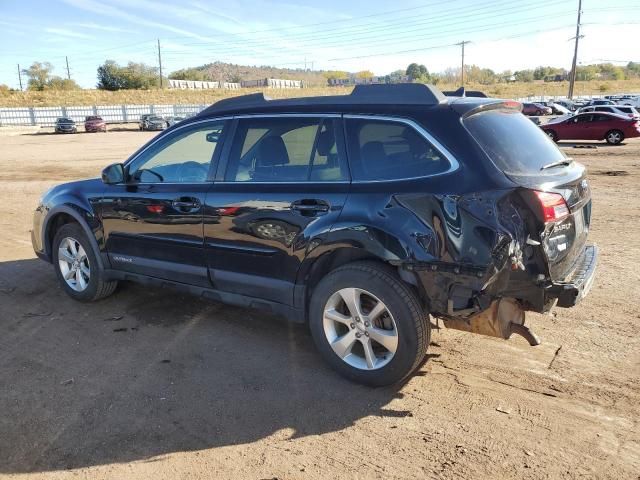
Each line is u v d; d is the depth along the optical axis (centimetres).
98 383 361
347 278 342
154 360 394
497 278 304
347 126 356
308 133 371
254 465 279
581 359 381
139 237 448
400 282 330
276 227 368
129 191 453
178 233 421
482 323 329
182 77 13412
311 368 380
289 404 335
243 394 346
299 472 273
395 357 334
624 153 1838
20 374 374
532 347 401
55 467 278
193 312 484
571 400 331
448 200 309
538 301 322
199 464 280
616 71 14888
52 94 7088
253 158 391
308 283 371
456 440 296
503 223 299
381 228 325
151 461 282
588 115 2231
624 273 561
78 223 501
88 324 459
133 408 331
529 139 356
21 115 5184
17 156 2217
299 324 457
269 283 381
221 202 393
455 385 352
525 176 313
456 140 319
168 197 423
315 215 351
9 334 441
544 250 310
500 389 346
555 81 12169
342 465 277
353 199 339
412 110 338
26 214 961
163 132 450
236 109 408
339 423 314
